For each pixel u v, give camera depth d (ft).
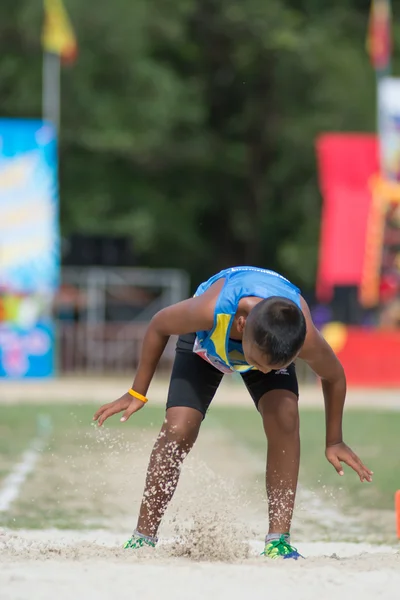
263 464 97.19
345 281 213.05
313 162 325.62
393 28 329.72
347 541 62.90
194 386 50.93
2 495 79.20
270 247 354.95
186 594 37.83
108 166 326.85
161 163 336.90
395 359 216.95
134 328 254.06
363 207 211.82
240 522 65.51
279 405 50.11
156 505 50.80
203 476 86.38
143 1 303.27
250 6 323.57
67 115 299.38
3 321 222.89
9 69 297.94
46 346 226.17
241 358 47.34
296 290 48.34
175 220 333.83
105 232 313.32
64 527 65.82
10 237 218.18
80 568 42.22
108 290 268.00
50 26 245.04
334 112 320.09
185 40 333.21
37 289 220.64
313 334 46.83
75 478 87.15
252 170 345.10
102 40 294.87
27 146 217.56
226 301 46.19
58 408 159.53
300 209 333.42
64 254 261.44
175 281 273.54
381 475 94.89
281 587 39.42
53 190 219.00
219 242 357.00
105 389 201.46
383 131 211.82
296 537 64.64
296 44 314.96
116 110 304.09
